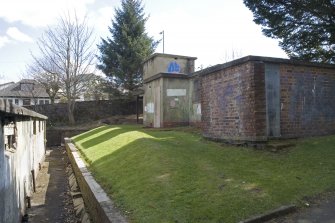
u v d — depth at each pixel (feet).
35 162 45.32
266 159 25.62
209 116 35.83
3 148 18.76
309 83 31.83
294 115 30.73
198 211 16.81
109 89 111.14
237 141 30.76
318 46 46.21
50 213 30.40
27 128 34.09
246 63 29.53
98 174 29.43
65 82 101.50
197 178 21.70
